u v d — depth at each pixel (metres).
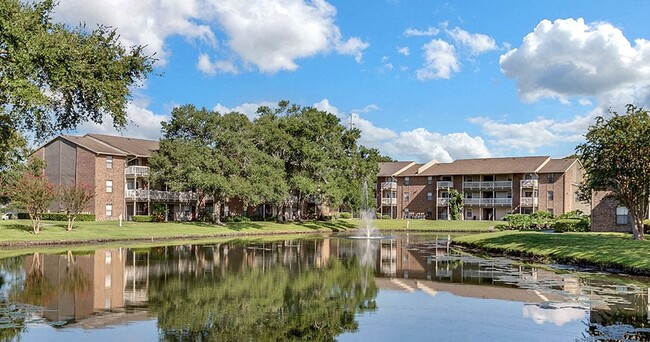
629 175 27.61
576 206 75.50
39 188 37.09
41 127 19.97
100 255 27.33
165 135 55.97
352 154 68.62
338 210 81.69
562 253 25.17
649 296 15.49
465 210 81.75
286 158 61.94
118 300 14.45
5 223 43.81
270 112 65.12
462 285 17.75
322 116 63.84
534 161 77.94
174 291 16.02
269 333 10.95
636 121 27.09
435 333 11.07
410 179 87.44
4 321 11.84
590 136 28.58
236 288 16.72
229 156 55.06
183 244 36.78
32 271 20.42
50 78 18.08
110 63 19.61
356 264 24.27
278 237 47.31
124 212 60.69
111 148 60.41
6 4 16.55
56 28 19.03
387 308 13.66
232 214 71.44
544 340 10.55
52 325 11.47
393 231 62.78
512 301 14.73
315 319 12.32
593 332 11.20
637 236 28.58
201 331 11.02
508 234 36.50
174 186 51.66
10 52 16.36
